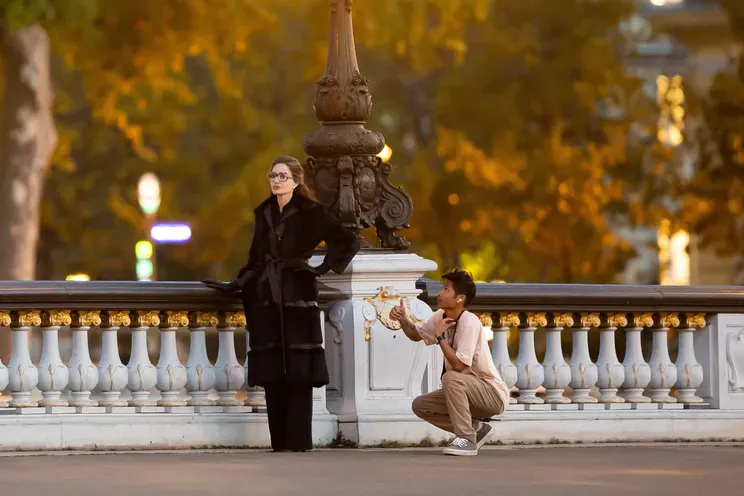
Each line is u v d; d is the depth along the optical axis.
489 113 86.62
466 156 85.19
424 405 24.05
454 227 86.12
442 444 25.23
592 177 85.94
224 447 24.33
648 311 26.98
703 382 27.58
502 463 22.67
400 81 94.56
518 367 26.47
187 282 24.28
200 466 21.78
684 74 116.50
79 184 94.12
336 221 23.73
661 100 90.50
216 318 24.66
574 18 87.75
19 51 66.56
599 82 87.25
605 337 27.02
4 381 23.48
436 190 86.25
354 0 72.75
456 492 19.33
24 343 23.66
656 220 87.56
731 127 83.75
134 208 93.56
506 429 25.88
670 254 115.38
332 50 25.50
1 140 67.31
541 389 30.31
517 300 26.08
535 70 87.56
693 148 87.69
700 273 115.75
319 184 25.33
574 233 85.75
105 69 66.19
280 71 91.81
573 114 87.75
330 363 25.28
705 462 23.14
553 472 21.61
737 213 84.62
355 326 25.08
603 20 88.31
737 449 25.34
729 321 27.53
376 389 25.22
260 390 24.94
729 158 84.12
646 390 28.05
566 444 26.09
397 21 73.38
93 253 97.50
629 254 88.25
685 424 26.91
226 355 24.73
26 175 67.50
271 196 23.94
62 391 25.59
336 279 25.34
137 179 93.56
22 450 23.34
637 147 87.88
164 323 24.45
